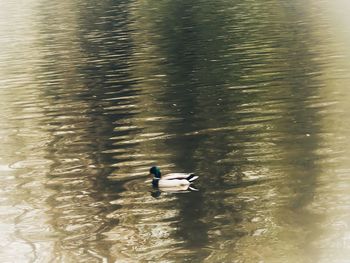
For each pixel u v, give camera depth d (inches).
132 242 854.5
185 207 951.6
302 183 1002.1
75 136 1332.4
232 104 1469.0
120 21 3038.9
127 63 2037.4
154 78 1802.4
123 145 1245.7
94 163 1162.6
